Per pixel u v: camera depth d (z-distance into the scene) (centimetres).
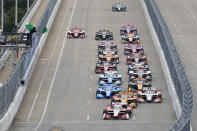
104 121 13750
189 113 11806
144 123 13612
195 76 16900
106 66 17350
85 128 13350
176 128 10969
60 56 18912
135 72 16625
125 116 13788
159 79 16662
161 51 18150
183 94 13162
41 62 18150
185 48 19775
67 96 15488
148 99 14762
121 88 15562
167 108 14500
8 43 15538
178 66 14988
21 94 14875
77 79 16838
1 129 12681
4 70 16738
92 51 19625
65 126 13500
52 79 16738
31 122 13762
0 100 12925
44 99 15212
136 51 19038
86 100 15188
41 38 19738
